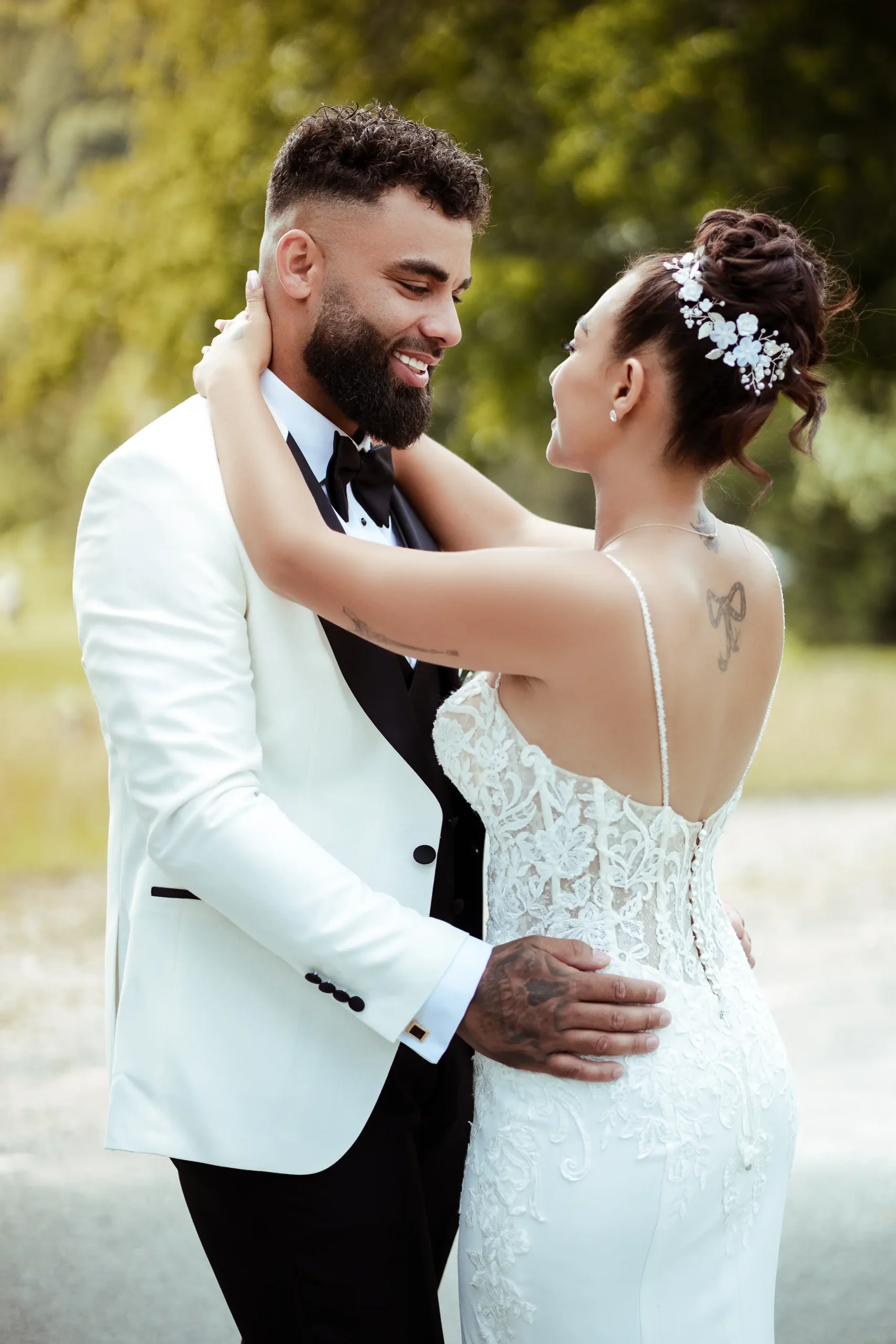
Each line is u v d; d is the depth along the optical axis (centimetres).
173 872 176
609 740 177
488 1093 186
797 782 909
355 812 190
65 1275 321
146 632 178
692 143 928
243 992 186
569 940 178
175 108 1048
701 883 191
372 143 193
